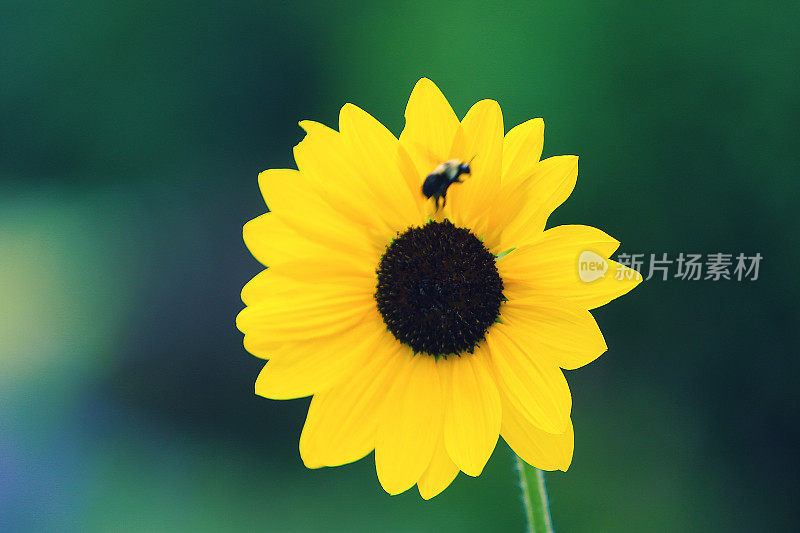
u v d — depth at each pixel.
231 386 1.08
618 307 0.85
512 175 0.47
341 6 1.04
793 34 0.84
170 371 1.10
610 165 0.86
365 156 0.47
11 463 0.97
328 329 0.47
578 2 0.88
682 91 0.86
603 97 0.87
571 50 0.88
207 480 0.92
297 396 0.47
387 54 0.97
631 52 0.87
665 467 0.80
